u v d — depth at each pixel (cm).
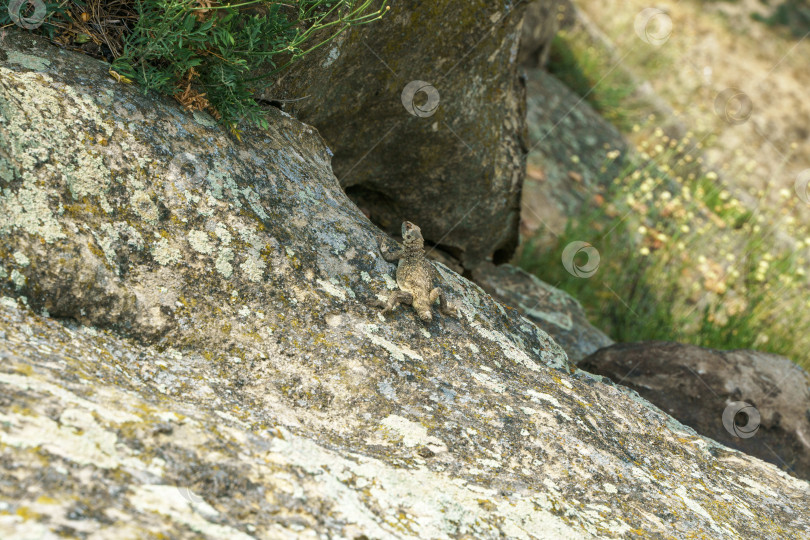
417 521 218
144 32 306
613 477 280
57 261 252
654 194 858
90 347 245
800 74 1384
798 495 327
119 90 298
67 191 265
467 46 432
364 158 462
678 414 432
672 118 1122
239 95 322
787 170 1167
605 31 1280
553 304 591
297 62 353
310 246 318
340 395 272
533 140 849
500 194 531
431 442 262
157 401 229
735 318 654
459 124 466
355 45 377
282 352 279
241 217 302
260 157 330
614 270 723
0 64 273
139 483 187
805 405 437
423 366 300
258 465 212
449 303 346
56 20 300
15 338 227
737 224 830
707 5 1502
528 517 238
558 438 288
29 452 180
